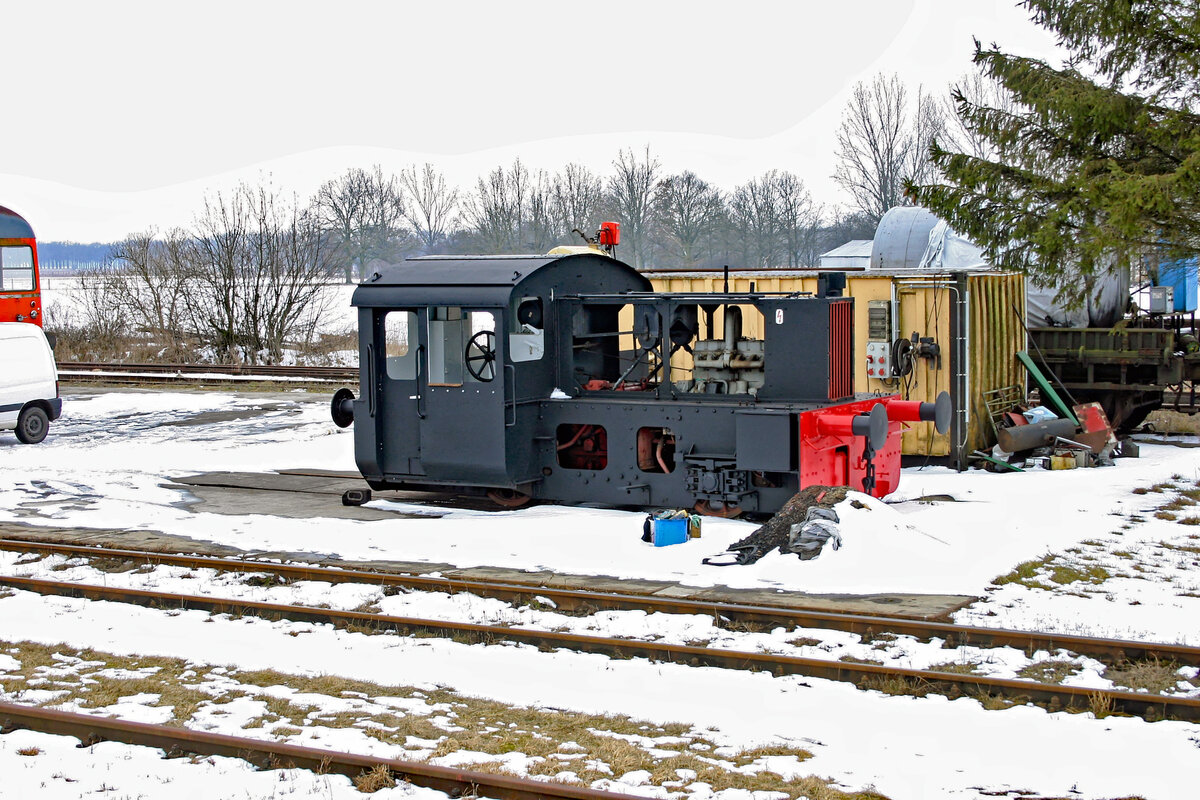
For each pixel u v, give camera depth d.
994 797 5.92
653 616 9.27
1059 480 15.16
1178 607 9.24
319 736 6.82
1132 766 6.25
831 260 36.75
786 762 6.45
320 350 41.19
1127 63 15.34
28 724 7.00
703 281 18.72
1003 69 15.77
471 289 13.36
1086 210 15.22
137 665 8.43
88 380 32.19
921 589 9.88
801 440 12.08
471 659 8.43
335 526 13.15
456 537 12.37
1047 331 18.94
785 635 8.76
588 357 14.52
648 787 6.09
